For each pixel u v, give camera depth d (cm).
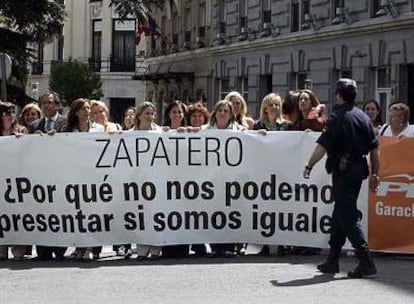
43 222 1272
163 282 1091
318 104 1313
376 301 983
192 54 5300
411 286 1062
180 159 1266
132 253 1345
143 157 1262
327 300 986
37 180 1268
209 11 5025
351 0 3366
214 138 1269
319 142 1093
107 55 6994
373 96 3294
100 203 1264
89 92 5903
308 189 1266
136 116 1301
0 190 1274
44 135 1265
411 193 1252
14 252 1295
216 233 1275
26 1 3772
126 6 4284
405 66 3081
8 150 1269
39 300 998
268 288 1049
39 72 7244
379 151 1261
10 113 1300
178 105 1325
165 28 5903
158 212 1262
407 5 2967
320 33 3609
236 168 1273
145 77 5972
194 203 1269
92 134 1261
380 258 1280
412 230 1257
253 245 1392
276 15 4091
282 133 1268
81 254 1291
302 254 1312
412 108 3086
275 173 1271
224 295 1013
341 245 1134
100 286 1071
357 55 3347
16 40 3869
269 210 1274
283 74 4038
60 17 3953
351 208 1095
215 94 5025
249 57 4456
